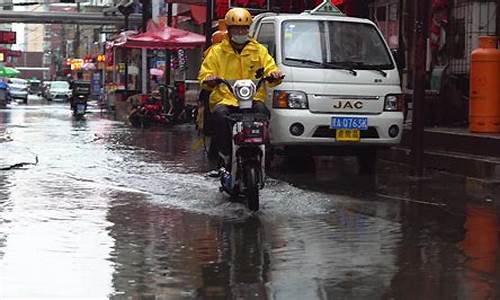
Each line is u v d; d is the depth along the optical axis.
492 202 8.40
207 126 9.09
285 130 9.80
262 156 7.80
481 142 10.47
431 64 14.27
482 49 11.01
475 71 10.99
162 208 7.95
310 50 10.19
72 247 6.21
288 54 10.09
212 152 9.34
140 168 11.26
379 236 6.64
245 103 7.79
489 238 6.59
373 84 10.08
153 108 21.98
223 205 8.05
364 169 10.73
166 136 17.84
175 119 22.14
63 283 5.18
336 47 10.27
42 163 11.83
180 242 6.41
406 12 14.98
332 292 5.00
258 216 7.50
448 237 6.62
